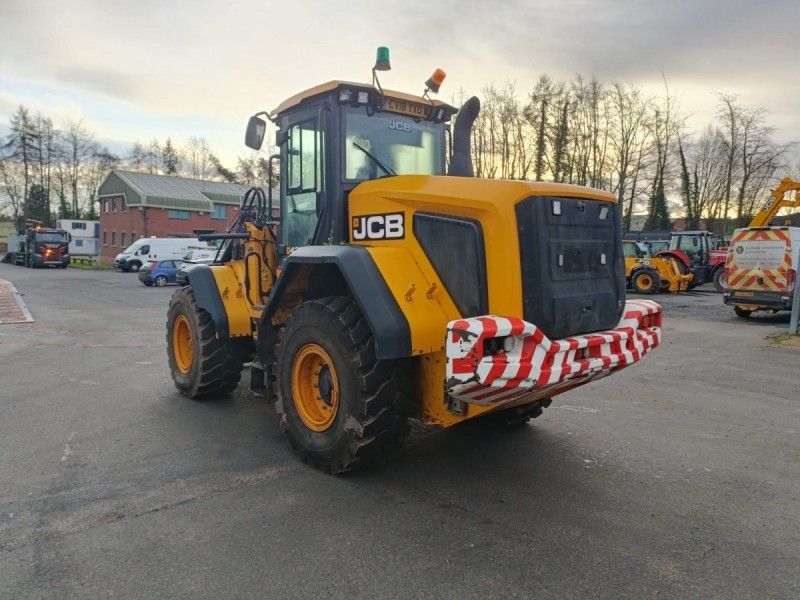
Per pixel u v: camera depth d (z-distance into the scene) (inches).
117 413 231.6
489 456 186.9
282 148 211.2
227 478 167.5
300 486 162.1
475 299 149.8
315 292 190.4
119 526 138.6
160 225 1939.0
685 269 901.8
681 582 117.3
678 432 214.4
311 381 178.1
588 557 126.5
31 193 2507.4
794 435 212.1
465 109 182.4
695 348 399.2
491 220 145.9
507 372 132.6
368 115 190.2
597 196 161.2
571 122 1569.9
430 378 159.8
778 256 536.1
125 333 457.7
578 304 152.5
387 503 152.1
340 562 123.8
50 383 282.7
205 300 230.8
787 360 356.2
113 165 2704.2
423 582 116.7
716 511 149.8
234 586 115.3
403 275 158.4
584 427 218.7
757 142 1567.4
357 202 179.3
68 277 1258.0
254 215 248.2
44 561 123.7
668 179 1627.7
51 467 175.2
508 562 124.2
